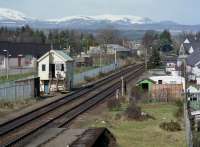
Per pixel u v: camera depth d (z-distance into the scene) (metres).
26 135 27.27
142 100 46.34
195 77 67.69
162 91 46.97
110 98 47.75
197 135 28.58
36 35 163.12
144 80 51.19
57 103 43.19
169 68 84.69
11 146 24.31
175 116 37.19
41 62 54.84
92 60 107.19
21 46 95.25
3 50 88.94
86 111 39.16
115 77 75.62
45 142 25.16
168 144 27.00
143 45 178.25
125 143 26.81
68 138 26.23
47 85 54.41
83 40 154.38
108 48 143.00
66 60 54.75
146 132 30.47
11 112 37.41
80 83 64.94
